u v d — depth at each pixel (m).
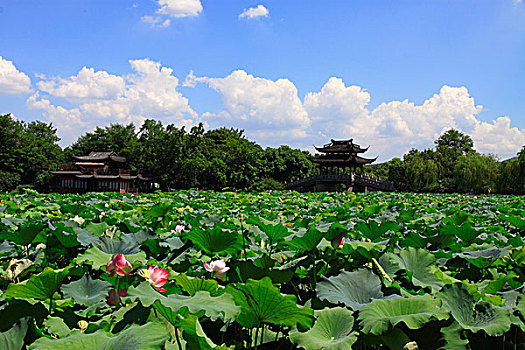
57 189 60.41
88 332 2.12
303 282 3.25
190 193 15.95
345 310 2.17
